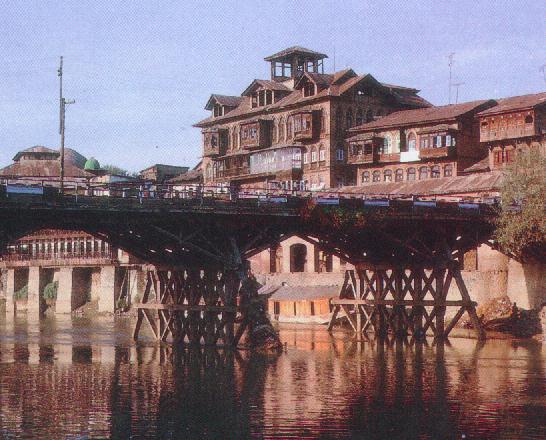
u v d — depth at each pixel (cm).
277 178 13825
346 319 9894
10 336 9006
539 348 7419
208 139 15162
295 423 4506
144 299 7800
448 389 5403
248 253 6956
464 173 12012
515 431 4353
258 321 7112
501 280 9012
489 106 12400
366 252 7931
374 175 13075
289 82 14800
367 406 4900
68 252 14162
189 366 6334
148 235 6906
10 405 4897
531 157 8312
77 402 4988
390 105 13875
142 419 4584
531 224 7969
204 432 4325
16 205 5850
